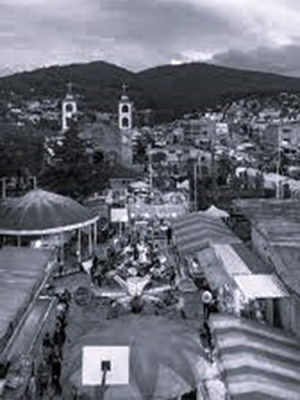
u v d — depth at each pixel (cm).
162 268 4762
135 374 2284
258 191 9738
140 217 7012
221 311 3728
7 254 4238
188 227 5306
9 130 13462
